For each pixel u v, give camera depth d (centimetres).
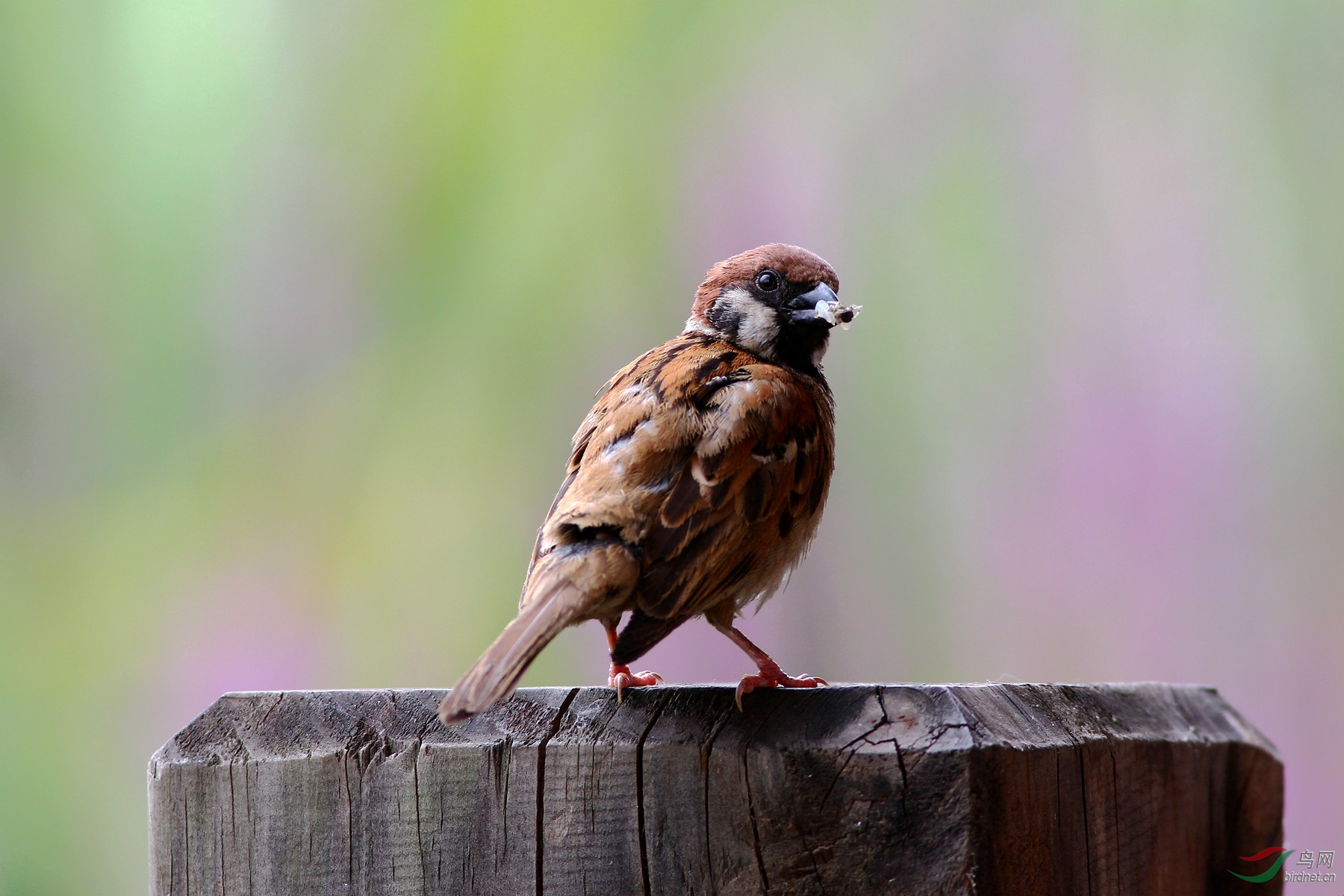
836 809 422
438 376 1470
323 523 1419
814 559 1416
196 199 1496
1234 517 1362
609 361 1472
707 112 1534
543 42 1534
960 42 1521
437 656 1357
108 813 1275
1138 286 1448
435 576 1401
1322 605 1325
